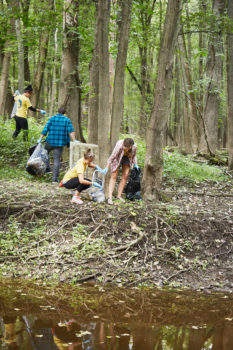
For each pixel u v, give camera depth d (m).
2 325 3.56
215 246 5.94
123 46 6.87
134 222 6.10
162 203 6.97
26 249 5.61
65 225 6.05
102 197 6.71
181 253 5.74
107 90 7.04
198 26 7.78
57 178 8.48
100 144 7.20
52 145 8.42
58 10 9.27
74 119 9.82
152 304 4.34
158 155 7.16
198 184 9.45
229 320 3.91
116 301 4.38
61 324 3.63
